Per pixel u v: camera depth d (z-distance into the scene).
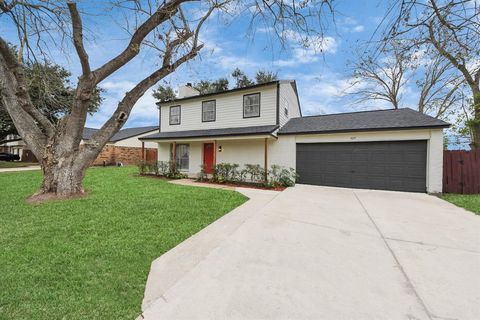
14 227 4.09
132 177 11.52
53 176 6.51
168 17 6.32
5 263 2.82
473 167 8.11
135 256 3.14
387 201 6.90
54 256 3.05
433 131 8.36
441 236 3.97
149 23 6.23
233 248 3.47
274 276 2.68
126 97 7.01
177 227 4.33
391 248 3.46
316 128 10.66
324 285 2.49
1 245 3.34
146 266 2.90
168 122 15.18
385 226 4.51
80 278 2.57
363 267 2.89
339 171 10.02
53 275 2.60
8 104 6.63
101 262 2.95
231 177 11.09
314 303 2.19
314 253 3.29
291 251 3.36
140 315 2.04
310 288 2.44
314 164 10.55
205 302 2.21
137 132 23.89
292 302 2.20
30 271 2.66
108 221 4.53
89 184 8.66
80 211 5.13
